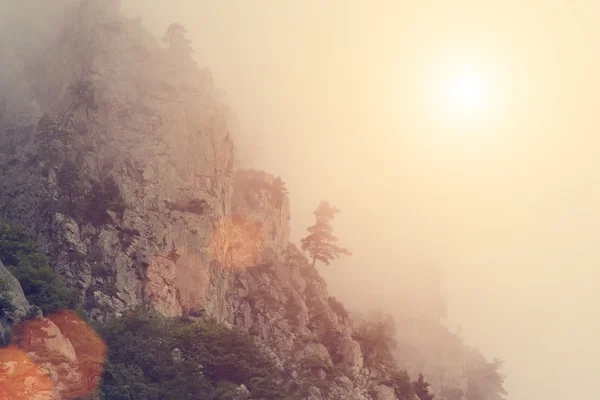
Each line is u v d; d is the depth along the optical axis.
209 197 143.62
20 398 86.50
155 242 129.62
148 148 143.88
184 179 143.50
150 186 138.25
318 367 123.69
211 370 109.50
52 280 110.31
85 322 106.69
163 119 149.88
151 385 101.75
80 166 136.00
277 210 164.38
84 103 146.00
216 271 136.62
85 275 119.44
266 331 134.88
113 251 124.88
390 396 132.38
